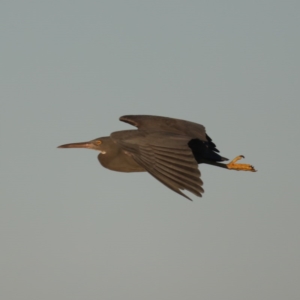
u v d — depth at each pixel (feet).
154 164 49.21
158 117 59.31
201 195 47.01
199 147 60.29
